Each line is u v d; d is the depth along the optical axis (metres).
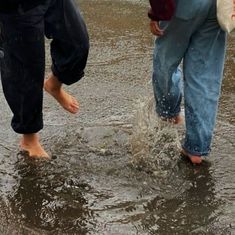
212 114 4.30
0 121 4.82
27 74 4.14
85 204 3.97
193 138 4.31
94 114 4.97
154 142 4.54
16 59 4.12
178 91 4.55
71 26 4.25
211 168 4.34
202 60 4.23
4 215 3.87
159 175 4.25
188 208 3.95
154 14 3.97
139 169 4.30
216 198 4.05
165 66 4.34
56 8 4.16
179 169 4.31
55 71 4.51
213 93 4.28
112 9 7.29
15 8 3.93
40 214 3.88
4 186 4.12
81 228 3.77
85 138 4.62
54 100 5.14
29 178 4.19
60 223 3.81
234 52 6.11
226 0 3.95
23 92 4.19
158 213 3.90
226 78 5.61
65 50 4.36
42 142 4.58
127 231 3.75
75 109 4.78
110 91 5.36
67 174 4.24
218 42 4.21
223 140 4.63
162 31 4.17
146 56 6.06
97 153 4.45
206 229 3.78
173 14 4.00
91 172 4.26
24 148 4.46
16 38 4.03
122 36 6.52
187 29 4.11
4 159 4.38
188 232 3.76
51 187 4.11
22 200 4.00
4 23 4.00
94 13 7.15
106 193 4.07
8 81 4.20
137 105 4.99
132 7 7.36
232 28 4.03
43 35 4.09
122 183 4.16
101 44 6.31
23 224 3.81
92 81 5.52
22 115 4.28
